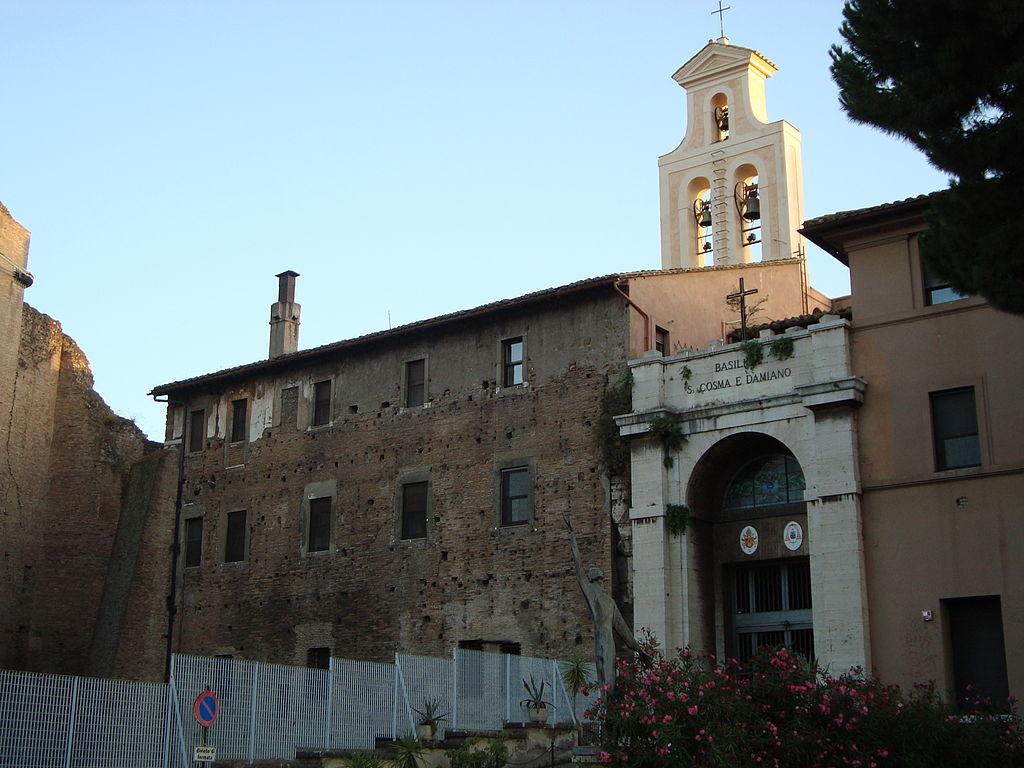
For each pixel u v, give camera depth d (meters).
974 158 20.03
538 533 35.50
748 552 32.78
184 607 43.72
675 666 22.91
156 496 44.28
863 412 30.38
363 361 41.69
